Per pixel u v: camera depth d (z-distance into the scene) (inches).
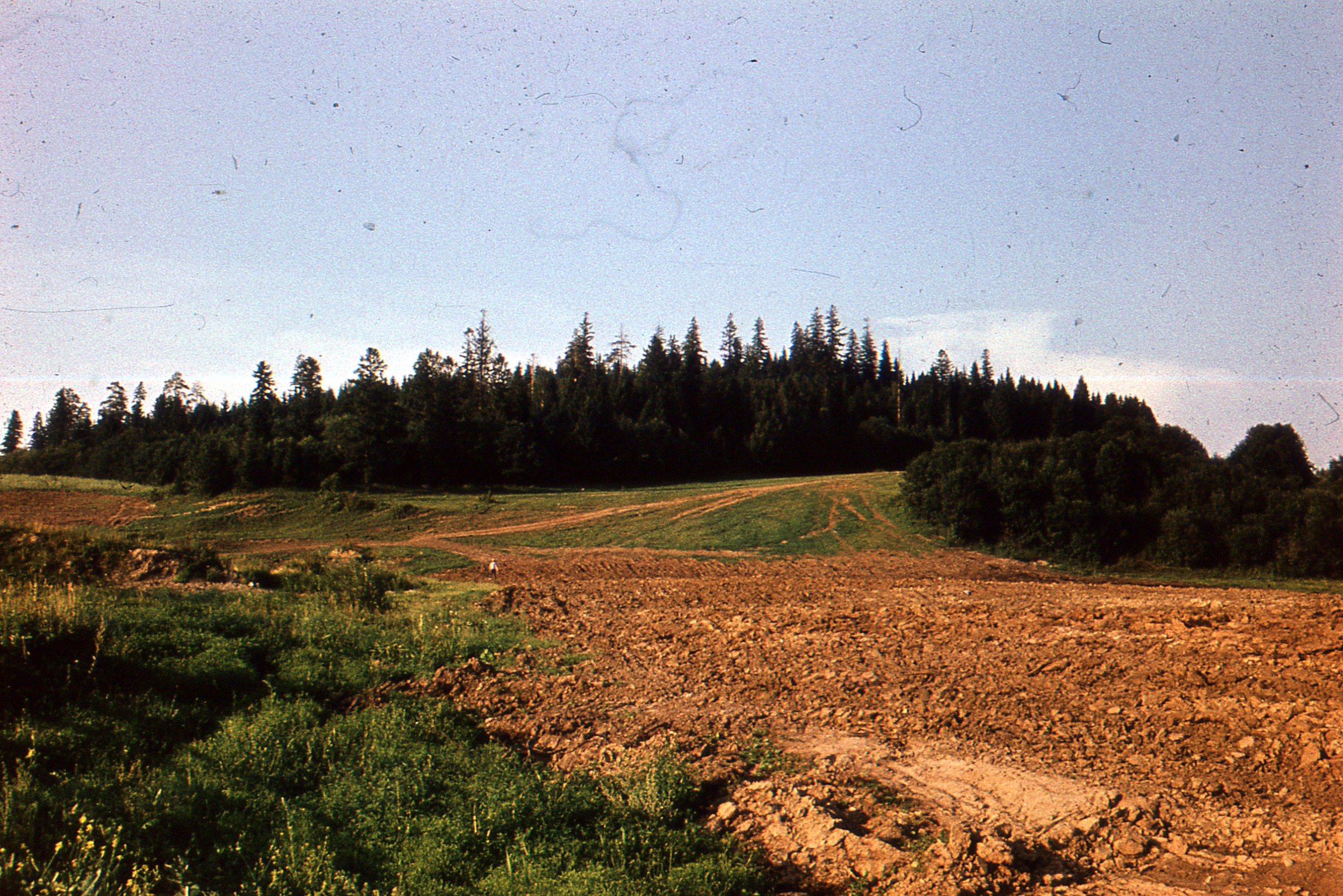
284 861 264.8
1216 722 352.2
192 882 248.4
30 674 384.5
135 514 2246.6
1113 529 1577.3
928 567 1489.9
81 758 331.3
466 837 279.3
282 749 362.9
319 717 424.5
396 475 2802.7
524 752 386.6
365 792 319.6
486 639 645.3
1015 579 1370.6
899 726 393.1
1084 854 262.8
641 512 2167.8
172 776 319.3
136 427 4020.7
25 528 835.4
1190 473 1665.8
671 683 495.2
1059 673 445.7
